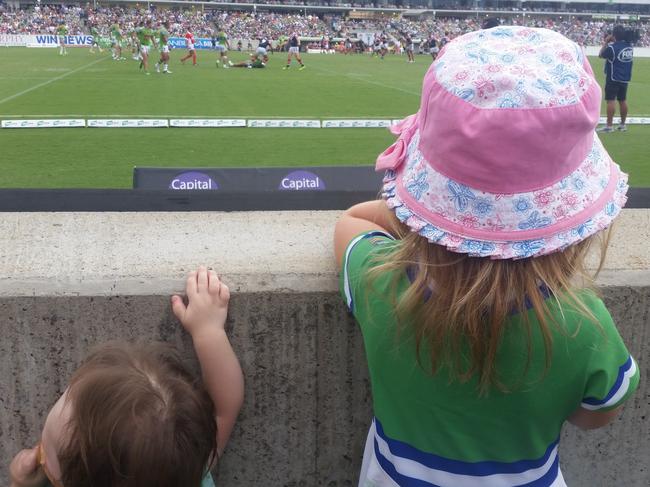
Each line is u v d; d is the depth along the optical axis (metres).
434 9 92.00
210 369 1.59
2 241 1.77
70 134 12.38
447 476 1.38
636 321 1.75
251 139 12.53
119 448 1.23
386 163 1.35
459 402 1.34
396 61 45.06
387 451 1.45
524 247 1.17
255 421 1.82
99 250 1.75
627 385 1.29
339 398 1.80
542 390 1.28
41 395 1.69
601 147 1.25
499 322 1.19
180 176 5.14
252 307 1.67
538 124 1.09
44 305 1.60
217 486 1.91
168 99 18.66
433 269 1.23
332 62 42.25
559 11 92.56
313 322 1.71
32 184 8.59
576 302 1.22
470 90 1.12
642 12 92.31
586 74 1.14
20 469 1.56
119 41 37.47
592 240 1.30
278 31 76.75
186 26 71.94
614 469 1.97
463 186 1.17
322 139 12.77
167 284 1.62
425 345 1.30
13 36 53.28
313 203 2.80
